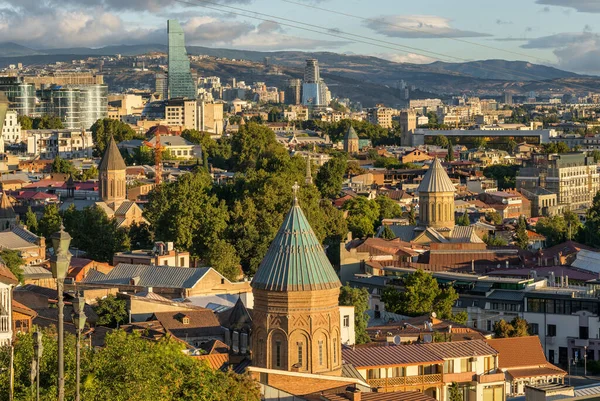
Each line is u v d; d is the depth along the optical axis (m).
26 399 108.38
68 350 119.94
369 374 168.25
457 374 177.12
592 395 182.88
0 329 131.12
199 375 128.25
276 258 146.38
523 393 196.88
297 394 142.88
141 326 198.50
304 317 144.62
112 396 116.62
